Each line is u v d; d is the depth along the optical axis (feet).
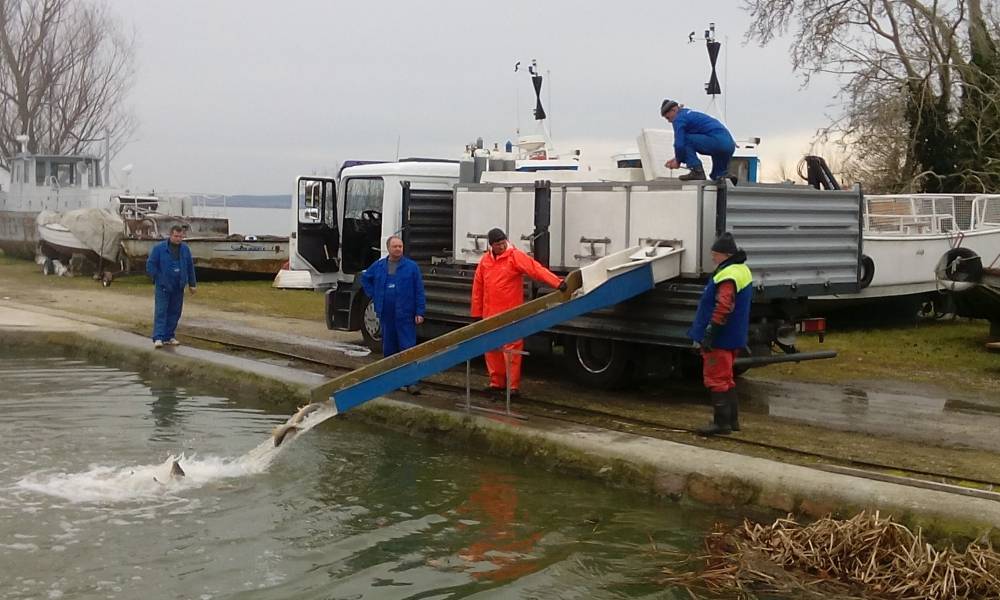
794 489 22.90
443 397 33.68
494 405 32.35
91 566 20.65
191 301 65.16
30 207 102.68
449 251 43.06
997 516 20.26
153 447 29.78
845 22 74.23
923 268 52.06
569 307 29.43
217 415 34.24
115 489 25.68
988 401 33.37
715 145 33.58
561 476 26.94
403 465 28.19
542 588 19.85
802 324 34.55
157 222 85.05
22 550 21.40
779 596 19.22
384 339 35.73
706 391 35.24
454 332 29.19
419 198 42.01
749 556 20.84
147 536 22.44
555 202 35.19
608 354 34.65
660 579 20.20
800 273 33.32
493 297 33.32
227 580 20.15
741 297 27.32
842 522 21.02
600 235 33.94
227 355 42.29
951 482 22.76
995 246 54.85
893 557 19.93
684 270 31.35
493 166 43.86
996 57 73.46
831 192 34.14
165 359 41.81
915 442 27.12
